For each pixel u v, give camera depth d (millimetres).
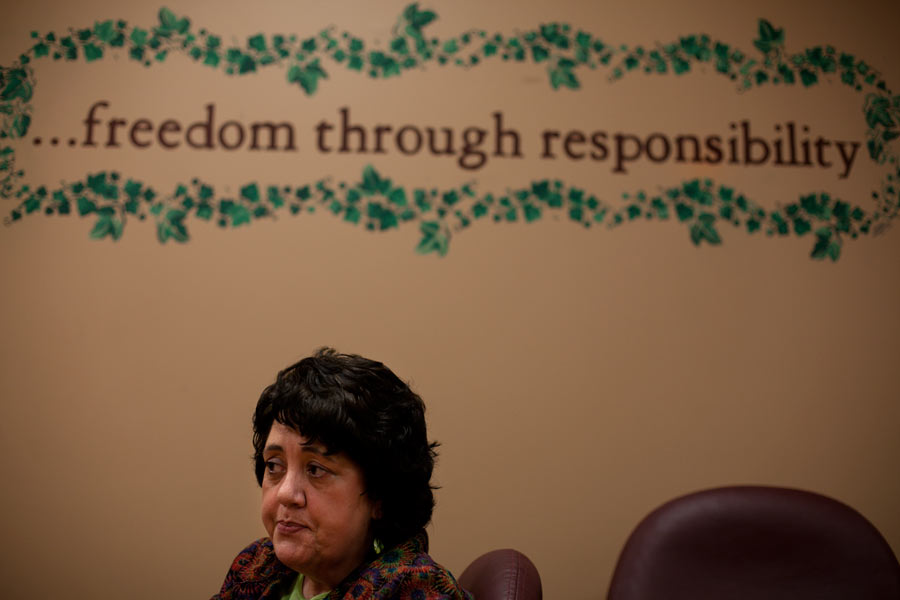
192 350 2326
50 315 2312
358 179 2418
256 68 2455
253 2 2490
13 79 2402
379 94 2465
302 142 2426
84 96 2410
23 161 2365
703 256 2443
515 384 2361
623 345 2398
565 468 2332
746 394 2393
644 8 2553
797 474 2359
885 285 2457
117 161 2385
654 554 1635
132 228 2361
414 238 2404
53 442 2262
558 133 2475
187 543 2240
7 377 2277
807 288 2445
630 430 2359
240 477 2277
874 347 2430
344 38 2486
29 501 2230
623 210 2451
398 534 1083
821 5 2582
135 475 2264
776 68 2541
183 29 2465
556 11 2537
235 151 2410
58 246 2342
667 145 2484
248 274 2363
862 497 2357
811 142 2510
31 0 2441
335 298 2367
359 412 1026
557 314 2398
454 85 2482
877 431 2391
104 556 2223
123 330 2322
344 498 1027
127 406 2291
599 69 2514
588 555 2295
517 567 1296
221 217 2381
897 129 2523
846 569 1572
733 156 2488
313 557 1026
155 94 2424
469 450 2324
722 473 2350
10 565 2199
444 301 2385
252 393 2314
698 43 2541
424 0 2521
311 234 2391
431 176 2432
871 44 2564
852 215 2480
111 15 2457
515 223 2428
